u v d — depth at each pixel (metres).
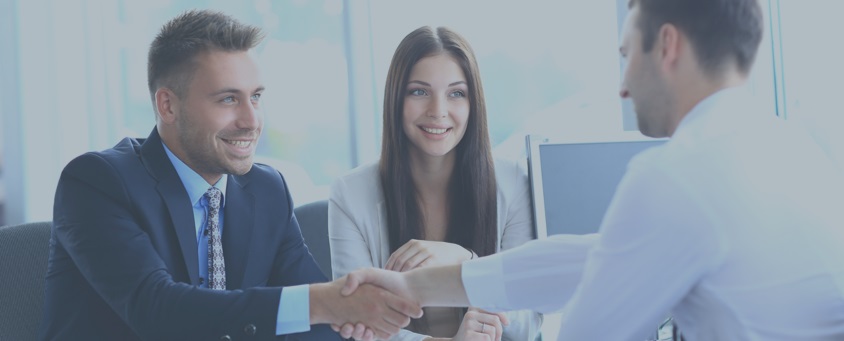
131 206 1.56
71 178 1.58
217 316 1.46
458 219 2.01
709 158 1.02
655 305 1.05
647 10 1.10
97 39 3.15
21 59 3.07
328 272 2.33
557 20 2.81
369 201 2.00
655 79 1.11
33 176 3.10
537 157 1.87
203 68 1.57
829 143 2.05
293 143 3.06
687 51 1.08
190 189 1.66
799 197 1.04
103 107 3.17
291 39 3.05
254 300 1.49
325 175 3.05
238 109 1.61
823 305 1.02
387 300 1.51
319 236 2.34
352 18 2.92
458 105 1.93
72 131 3.14
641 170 1.05
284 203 1.83
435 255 1.79
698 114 1.08
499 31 2.86
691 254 1.00
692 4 1.06
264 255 1.75
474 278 1.44
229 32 1.60
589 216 1.89
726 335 1.03
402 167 1.97
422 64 1.90
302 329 1.52
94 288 1.52
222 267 1.67
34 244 1.96
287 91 3.06
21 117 3.08
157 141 1.65
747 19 1.07
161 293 1.47
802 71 2.15
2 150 3.10
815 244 1.03
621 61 2.69
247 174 1.80
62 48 3.11
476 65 1.95
